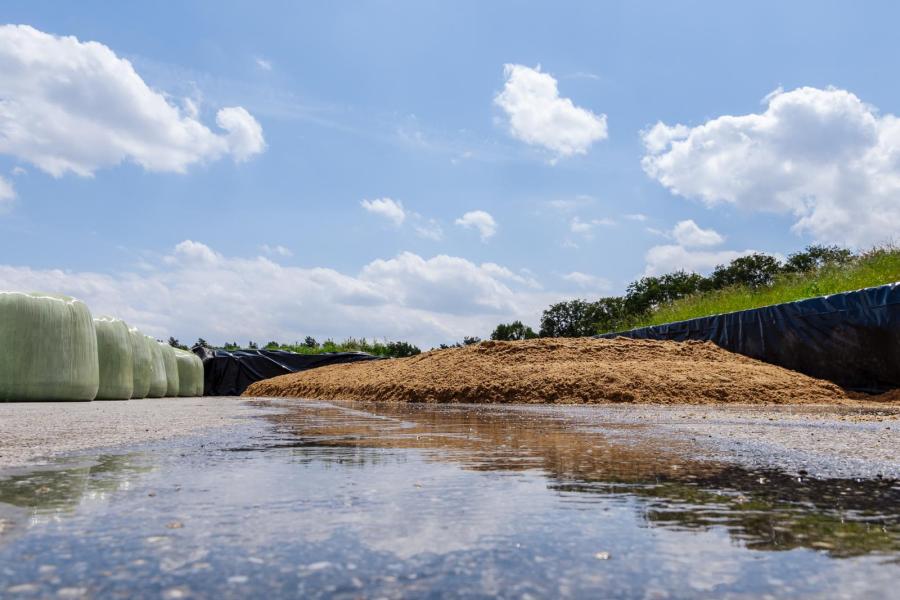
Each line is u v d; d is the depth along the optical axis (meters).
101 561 0.87
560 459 1.99
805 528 1.10
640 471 1.74
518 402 7.75
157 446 2.30
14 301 8.05
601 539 1.02
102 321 9.73
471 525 1.10
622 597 0.75
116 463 1.84
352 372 11.82
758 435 2.89
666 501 1.32
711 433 3.01
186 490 1.41
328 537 1.01
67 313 8.45
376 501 1.30
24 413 4.71
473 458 2.00
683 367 8.34
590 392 7.56
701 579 0.82
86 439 2.52
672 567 0.87
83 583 0.78
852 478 1.63
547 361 9.27
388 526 1.09
